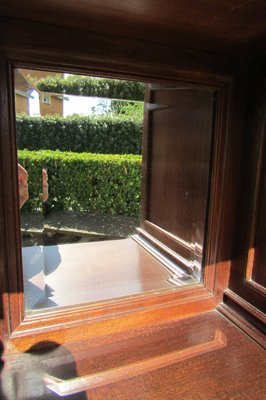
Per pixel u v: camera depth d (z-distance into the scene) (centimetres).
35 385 83
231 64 107
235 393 81
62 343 100
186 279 135
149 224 210
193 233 149
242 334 108
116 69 95
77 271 153
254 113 108
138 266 162
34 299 110
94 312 105
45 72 96
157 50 96
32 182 117
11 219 89
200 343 102
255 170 108
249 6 68
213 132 119
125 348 99
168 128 186
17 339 94
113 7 71
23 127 106
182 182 167
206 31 85
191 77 104
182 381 85
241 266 117
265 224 107
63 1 68
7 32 80
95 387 82
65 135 177
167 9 71
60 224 181
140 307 112
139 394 80
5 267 90
